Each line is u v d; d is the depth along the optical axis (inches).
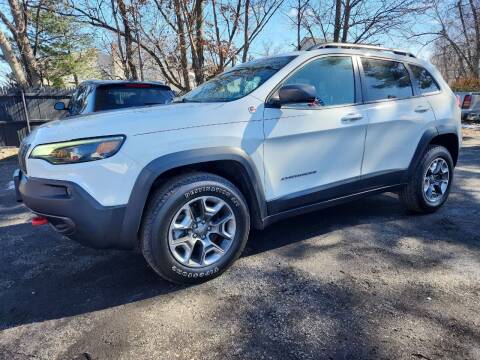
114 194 95.5
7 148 431.5
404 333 85.4
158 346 83.9
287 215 125.3
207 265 109.2
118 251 136.7
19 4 515.2
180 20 348.2
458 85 793.6
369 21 411.8
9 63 513.0
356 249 130.9
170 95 248.7
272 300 100.6
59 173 94.1
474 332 84.9
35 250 140.9
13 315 98.6
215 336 86.7
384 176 146.2
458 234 142.3
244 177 112.8
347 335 85.4
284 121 118.0
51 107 454.6
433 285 105.3
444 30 798.5
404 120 146.8
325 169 130.3
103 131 95.3
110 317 95.7
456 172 249.4
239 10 362.0
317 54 130.0
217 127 107.0
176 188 101.5
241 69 144.9
